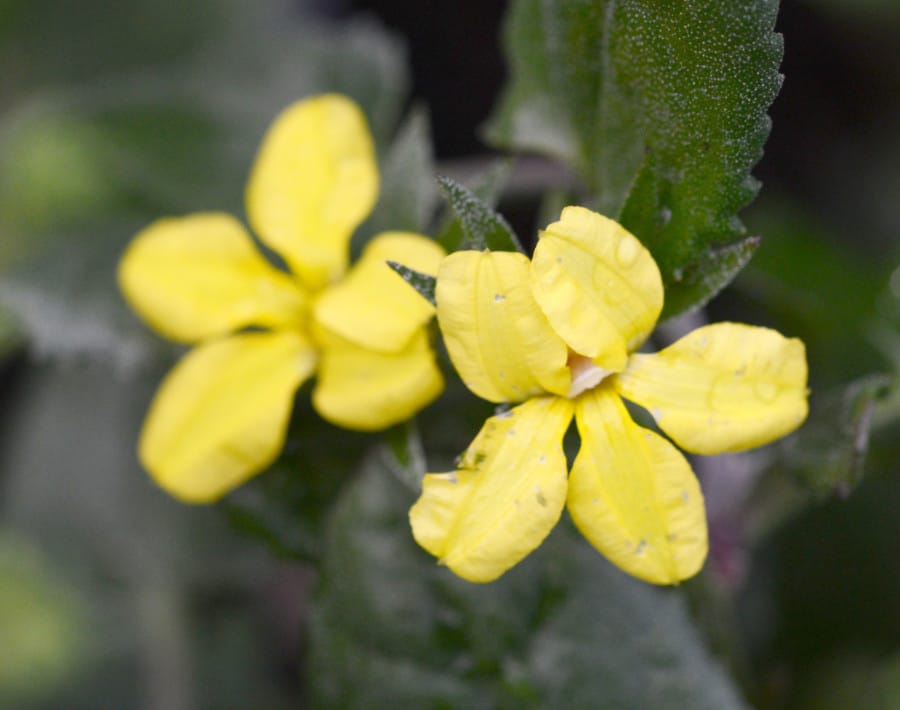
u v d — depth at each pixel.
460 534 0.12
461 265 0.12
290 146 0.14
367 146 0.14
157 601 0.18
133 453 0.18
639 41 0.13
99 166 0.18
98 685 0.18
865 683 0.17
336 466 0.15
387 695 0.15
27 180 0.18
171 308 0.14
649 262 0.12
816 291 0.17
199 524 0.18
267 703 0.18
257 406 0.14
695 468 0.17
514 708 0.15
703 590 0.15
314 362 0.14
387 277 0.13
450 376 0.14
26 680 0.17
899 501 0.17
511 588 0.15
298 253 0.14
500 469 0.12
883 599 0.17
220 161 0.18
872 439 0.15
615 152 0.14
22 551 0.18
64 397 0.18
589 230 0.12
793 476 0.14
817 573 0.17
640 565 0.12
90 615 0.18
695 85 0.13
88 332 0.17
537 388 0.12
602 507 0.12
